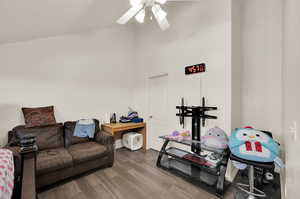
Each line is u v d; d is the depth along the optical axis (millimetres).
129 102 4008
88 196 1833
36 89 2631
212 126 2354
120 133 3742
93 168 2385
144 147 3572
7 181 1053
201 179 2127
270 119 2211
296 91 968
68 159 2080
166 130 3186
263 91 2262
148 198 1793
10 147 1935
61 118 2906
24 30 2225
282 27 2033
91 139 2889
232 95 2152
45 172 1869
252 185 1729
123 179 2213
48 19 2203
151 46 3477
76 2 2074
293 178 983
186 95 2732
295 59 1022
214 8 2271
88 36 3260
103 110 3514
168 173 2383
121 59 3816
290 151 1128
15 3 1654
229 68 2123
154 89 3479
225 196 1806
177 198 1785
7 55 2367
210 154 2295
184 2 2697
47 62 2742
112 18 3016
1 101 2328
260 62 2273
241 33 2420
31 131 2311
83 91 3197
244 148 1652
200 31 2475
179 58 2836
